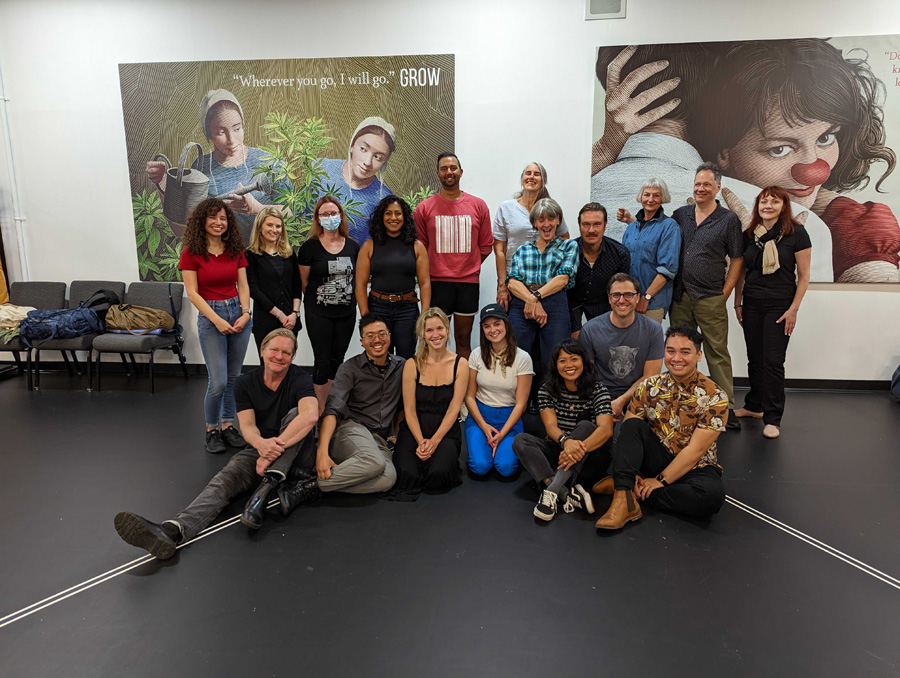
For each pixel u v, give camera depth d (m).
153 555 2.06
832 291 4.16
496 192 4.33
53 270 4.76
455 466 2.61
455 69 4.20
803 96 3.96
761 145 4.05
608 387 2.91
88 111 4.51
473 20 4.14
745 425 3.49
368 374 2.68
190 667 1.52
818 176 4.04
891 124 3.93
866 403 3.94
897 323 4.14
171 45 4.36
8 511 2.41
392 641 1.61
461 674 1.49
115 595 1.83
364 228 4.44
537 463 2.51
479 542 2.15
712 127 4.06
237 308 3.11
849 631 1.65
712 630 1.66
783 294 3.30
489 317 2.69
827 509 2.41
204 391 4.25
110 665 1.53
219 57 4.34
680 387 2.32
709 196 3.38
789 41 3.92
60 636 1.64
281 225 3.21
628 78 4.07
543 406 2.66
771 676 1.48
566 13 4.06
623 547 2.11
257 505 2.22
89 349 4.25
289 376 2.47
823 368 4.28
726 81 4.00
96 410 3.79
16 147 4.61
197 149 4.46
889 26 3.85
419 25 4.17
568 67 4.12
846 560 2.03
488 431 2.74
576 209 4.30
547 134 4.21
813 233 4.11
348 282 3.19
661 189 3.43
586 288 3.37
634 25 4.03
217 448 3.05
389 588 1.86
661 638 1.62
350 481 2.45
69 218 4.68
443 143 4.29
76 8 4.37
